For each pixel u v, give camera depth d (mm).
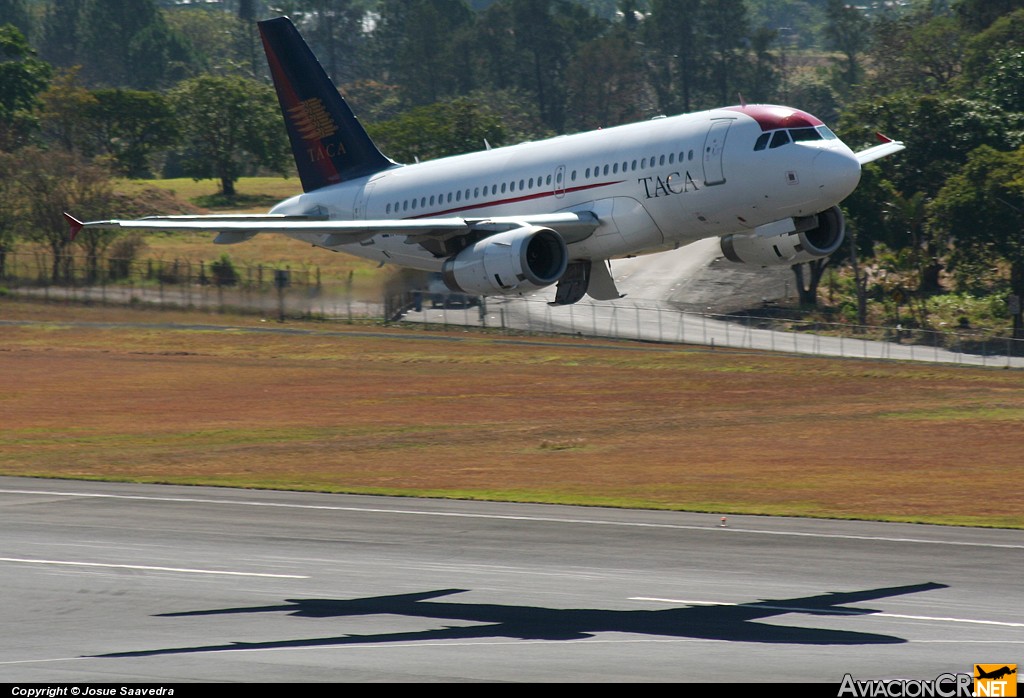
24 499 103438
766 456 136500
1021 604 67125
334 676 55031
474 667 56219
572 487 114750
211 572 75562
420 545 83812
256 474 122812
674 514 97250
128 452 139375
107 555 80375
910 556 79938
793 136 166875
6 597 69688
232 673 55562
